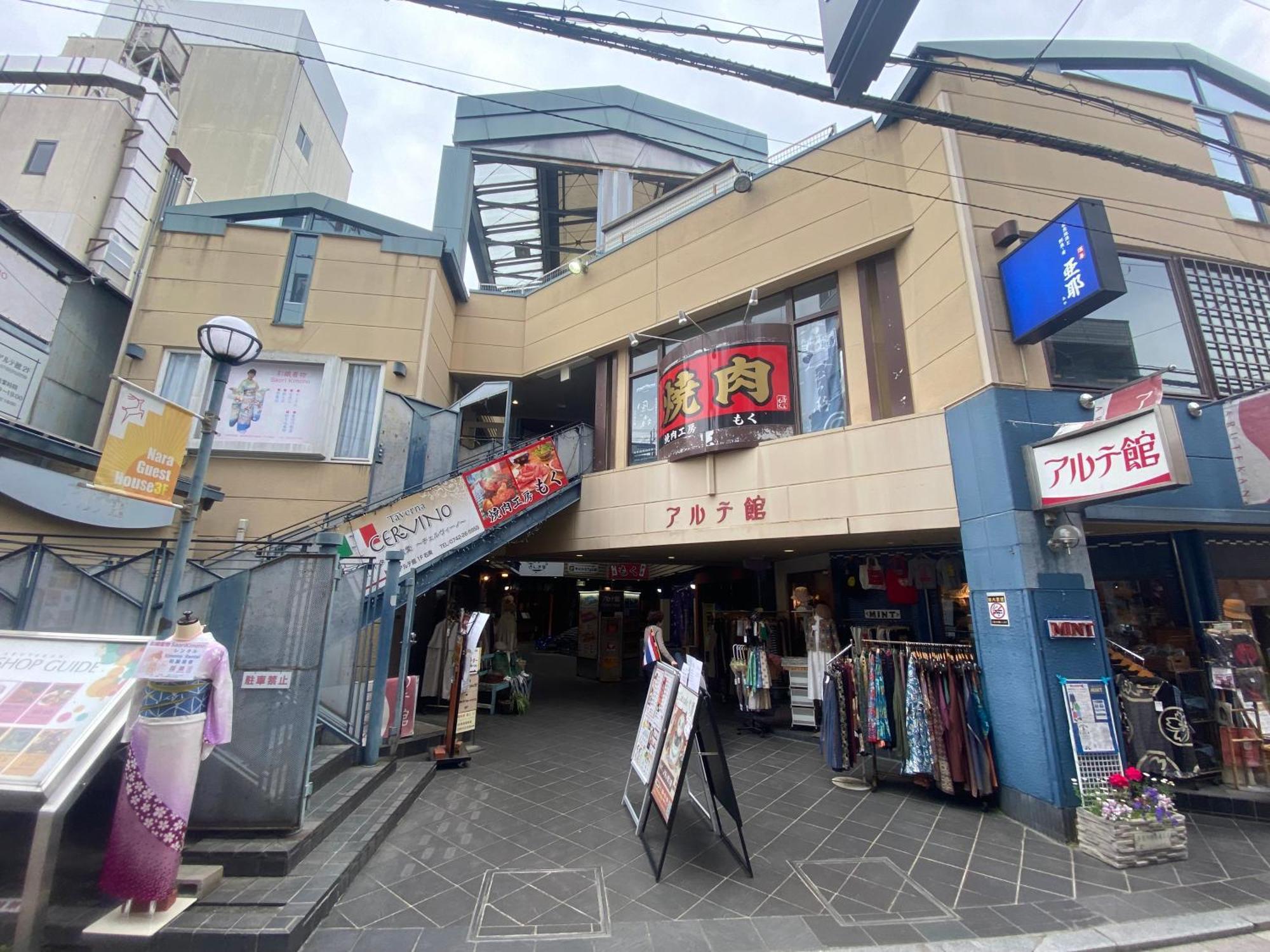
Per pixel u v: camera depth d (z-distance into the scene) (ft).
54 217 33.40
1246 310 20.63
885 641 17.98
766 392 23.84
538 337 34.53
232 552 21.29
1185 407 18.17
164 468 12.08
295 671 12.78
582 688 37.63
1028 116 20.18
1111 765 14.44
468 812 15.56
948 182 19.12
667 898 11.18
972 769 15.74
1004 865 12.71
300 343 29.58
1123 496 13.46
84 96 37.42
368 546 22.70
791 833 14.43
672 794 12.32
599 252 35.14
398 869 12.24
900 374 21.36
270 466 27.71
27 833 9.31
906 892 11.50
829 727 18.25
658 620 28.17
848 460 21.03
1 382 23.89
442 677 28.07
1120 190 20.29
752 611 32.37
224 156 60.85
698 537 24.56
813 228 23.99
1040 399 17.21
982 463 17.17
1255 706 16.51
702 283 27.27
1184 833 13.10
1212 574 18.88
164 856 9.44
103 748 9.37
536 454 28.14
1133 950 9.74
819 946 9.66
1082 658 15.17
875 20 9.68
